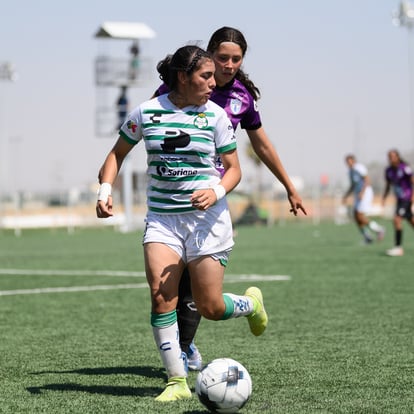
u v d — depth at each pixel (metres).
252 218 123.12
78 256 57.03
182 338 16.75
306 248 62.34
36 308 28.34
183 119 14.38
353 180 64.00
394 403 14.26
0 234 107.69
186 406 14.07
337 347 20.08
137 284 36.66
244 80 17.06
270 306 28.30
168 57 15.26
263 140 17.42
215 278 14.63
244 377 13.54
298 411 13.65
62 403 14.38
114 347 20.41
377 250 58.94
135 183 122.06
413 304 28.61
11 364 18.22
